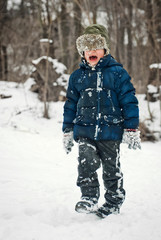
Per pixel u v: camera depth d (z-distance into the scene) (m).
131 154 6.32
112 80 2.66
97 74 2.68
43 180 3.96
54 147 6.44
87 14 9.55
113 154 2.67
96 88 2.66
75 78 2.81
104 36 2.75
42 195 3.33
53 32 12.73
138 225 2.54
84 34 2.73
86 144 2.66
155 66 10.45
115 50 10.51
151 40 10.29
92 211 2.76
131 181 4.30
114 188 2.72
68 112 2.88
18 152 5.53
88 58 2.69
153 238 2.30
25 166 4.62
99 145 2.67
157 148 7.53
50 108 10.23
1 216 2.63
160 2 10.32
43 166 4.79
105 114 2.63
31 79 12.61
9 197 3.15
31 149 5.97
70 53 12.54
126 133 2.63
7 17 16.08
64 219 2.66
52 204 3.02
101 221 2.58
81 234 2.31
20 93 11.43
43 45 11.91
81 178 2.69
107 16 11.47
